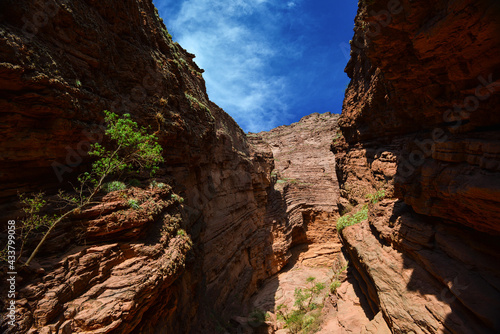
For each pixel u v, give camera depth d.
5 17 4.95
